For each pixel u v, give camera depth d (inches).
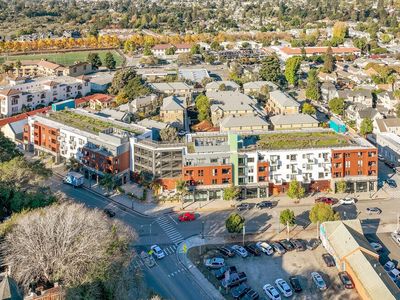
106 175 6082.7
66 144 6776.6
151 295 4052.7
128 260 4124.0
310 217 5147.6
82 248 3868.1
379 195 6082.7
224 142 6279.5
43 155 7106.3
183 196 5880.9
